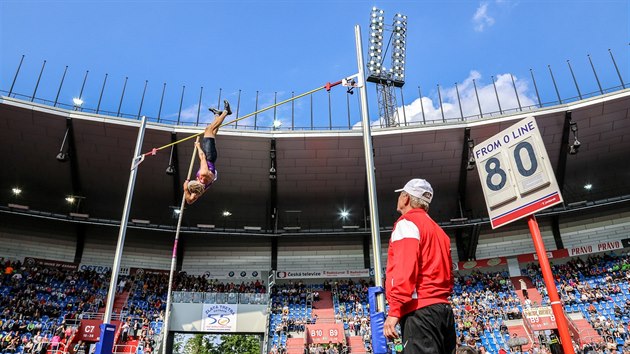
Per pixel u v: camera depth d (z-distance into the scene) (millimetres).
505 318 32125
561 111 31234
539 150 5359
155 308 33625
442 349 2711
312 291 38750
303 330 31891
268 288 37125
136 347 27750
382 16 46000
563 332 4773
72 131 30984
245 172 34969
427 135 32875
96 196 35219
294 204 37625
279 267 41031
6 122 29797
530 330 29078
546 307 19297
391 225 39062
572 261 37344
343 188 36375
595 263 36469
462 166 34719
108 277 36906
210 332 26141
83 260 37781
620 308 31312
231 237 40125
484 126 32344
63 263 36375
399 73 45344
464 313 33469
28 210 33250
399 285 2623
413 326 2729
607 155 33781
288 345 30453
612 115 31484
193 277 39406
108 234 38438
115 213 36656
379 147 33531
